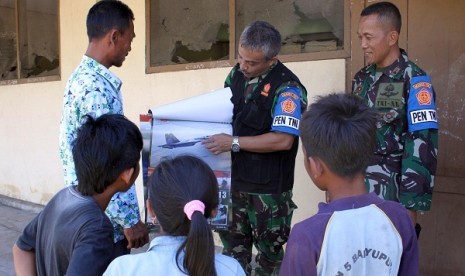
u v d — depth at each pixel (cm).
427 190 196
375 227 124
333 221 123
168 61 425
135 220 193
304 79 333
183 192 121
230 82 238
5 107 586
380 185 205
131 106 453
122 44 209
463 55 270
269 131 222
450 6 272
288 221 234
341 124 125
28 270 153
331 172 128
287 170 229
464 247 276
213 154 211
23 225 488
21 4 562
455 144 276
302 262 122
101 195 150
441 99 279
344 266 120
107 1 210
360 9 302
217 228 212
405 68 205
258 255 241
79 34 492
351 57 309
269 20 354
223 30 384
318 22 329
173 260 120
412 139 198
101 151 144
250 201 231
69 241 136
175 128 209
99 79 198
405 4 287
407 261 128
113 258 140
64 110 199
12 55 585
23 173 569
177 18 415
